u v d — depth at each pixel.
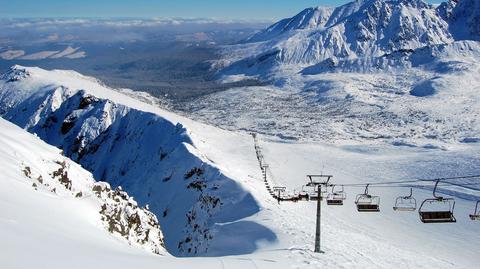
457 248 75.56
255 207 63.62
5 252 15.98
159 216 89.94
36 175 35.62
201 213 73.25
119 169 158.62
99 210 33.47
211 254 49.78
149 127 162.88
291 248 38.06
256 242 45.34
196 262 25.92
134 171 148.75
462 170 128.38
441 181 120.19
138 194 112.19
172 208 87.81
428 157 149.12
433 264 46.56
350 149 181.75
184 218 78.44
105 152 175.88
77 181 46.25
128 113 188.50
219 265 26.28
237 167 125.94
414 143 186.50
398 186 119.12
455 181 118.56
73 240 21.94
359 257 38.31
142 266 21.00
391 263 39.69
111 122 190.62
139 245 34.75
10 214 21.12
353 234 55.16
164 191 99.31
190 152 106.12
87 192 43.22
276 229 47.47
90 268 17.95
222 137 179.25
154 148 150.75
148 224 42.47
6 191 25.05
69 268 17.06
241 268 26.44
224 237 52.53
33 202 25.75
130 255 23.66
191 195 84.31
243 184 73.88
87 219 29.48
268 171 134.12
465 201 103.62
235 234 51.59
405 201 104.94
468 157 141.75
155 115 167.00
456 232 84.06
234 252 45.88
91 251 20.88
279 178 127.75
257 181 109.06
